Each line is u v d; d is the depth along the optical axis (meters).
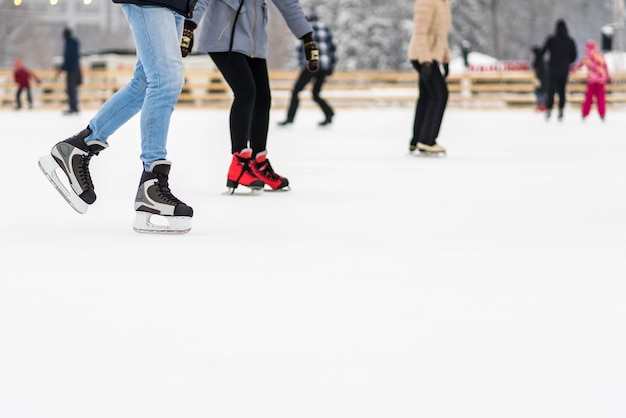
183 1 6.48
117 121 6.62
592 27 99.94
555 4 97.50
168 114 6.44
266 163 9.17
